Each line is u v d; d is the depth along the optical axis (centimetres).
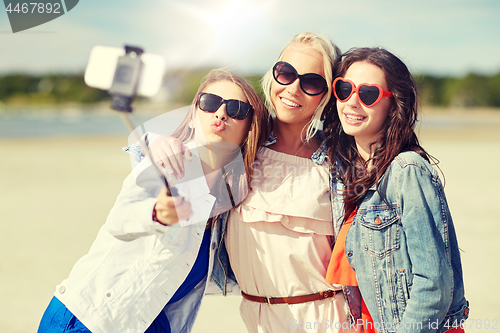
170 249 195
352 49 216
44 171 1256
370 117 199
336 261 206
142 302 194
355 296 211
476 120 4006
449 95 6194
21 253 591
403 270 192
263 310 216
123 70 127
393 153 198
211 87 210
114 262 197
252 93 211
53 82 6372
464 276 514
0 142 2044
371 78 198
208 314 430
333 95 219
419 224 183
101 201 893
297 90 210
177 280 198
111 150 1750
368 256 198
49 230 695
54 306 198
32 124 3216
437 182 190
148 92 128
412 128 204
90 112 5112
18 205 862
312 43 214
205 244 215
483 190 995
